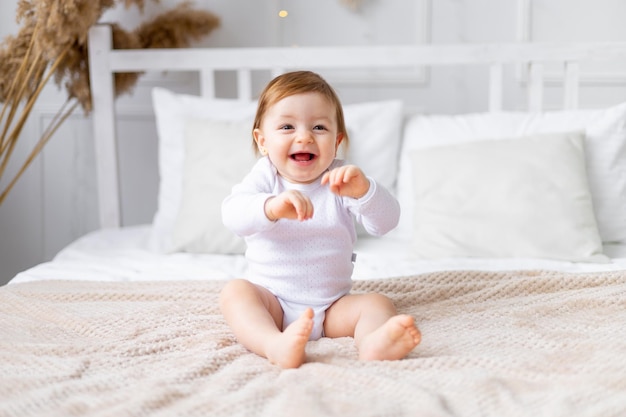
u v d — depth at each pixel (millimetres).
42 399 871
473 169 1846
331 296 1203
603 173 1917
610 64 2385
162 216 2137
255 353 1081
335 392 892
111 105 2273
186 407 842
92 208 2619
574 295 1306
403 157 2109
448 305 1302
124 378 962
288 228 1183
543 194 1777
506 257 1748
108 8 2266
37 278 1612
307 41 2477
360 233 2045
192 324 1201
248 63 2236
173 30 2330
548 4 2375
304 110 1184
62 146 2590
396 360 1006
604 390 877
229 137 1990
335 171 1130
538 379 930
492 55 2168
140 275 1636
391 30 2447
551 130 1985
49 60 2221
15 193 2611
